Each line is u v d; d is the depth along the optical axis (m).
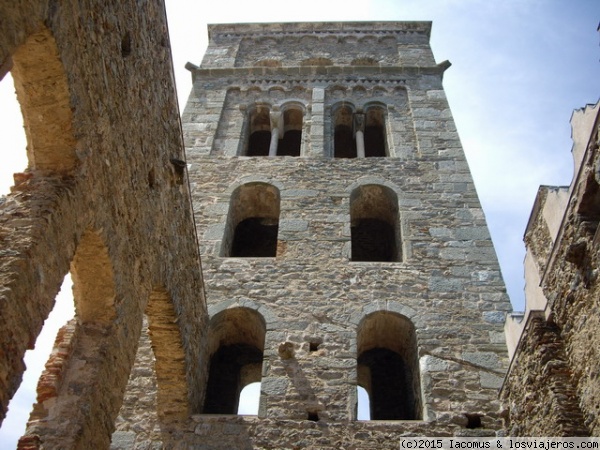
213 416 11.81
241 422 11.66
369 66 22.97
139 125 9.12
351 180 17.69
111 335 8.11
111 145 8.03
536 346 9.39
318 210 16.59
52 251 6.53
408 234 15.83
